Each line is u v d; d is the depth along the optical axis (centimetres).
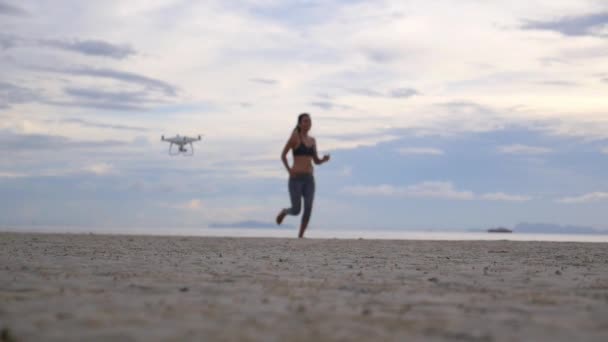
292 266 562
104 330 252
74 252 698
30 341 232
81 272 478
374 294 375
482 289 405
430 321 285
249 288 393
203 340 237
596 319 292
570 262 645
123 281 422
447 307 326
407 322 282
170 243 927
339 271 520
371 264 596
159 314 289
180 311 298
